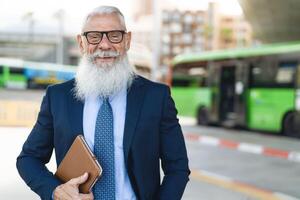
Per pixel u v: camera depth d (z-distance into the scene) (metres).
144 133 1.99
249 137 15.67
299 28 27.27
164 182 2.07
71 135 1.98
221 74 18.69
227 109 18.33
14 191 6.34
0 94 31.00
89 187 1.87
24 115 17.00
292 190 7.24
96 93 2.00
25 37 68.75
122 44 2.05
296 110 15.41
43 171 2.04
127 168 1.97
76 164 1.91
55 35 67.69
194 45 101.44
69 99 2.04
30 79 34.12
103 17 2.03
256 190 7.16
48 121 2.09
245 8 23.66
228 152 11.48
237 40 97.00
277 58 16.25
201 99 19.77
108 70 2.02
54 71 34.69
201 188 7.19
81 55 2.12
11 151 9.88
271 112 16.25
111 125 1.98
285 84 15.84
